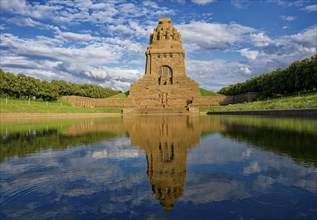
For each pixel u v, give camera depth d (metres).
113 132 30.17
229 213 7.59
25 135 27.41
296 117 52.59
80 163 13.93
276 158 14.03
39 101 114.56
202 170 12.09
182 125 39.78
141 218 7.36
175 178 10.92
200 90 151.00
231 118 58.19
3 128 35.97
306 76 92.00
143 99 131.12
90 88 162.12
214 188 9.62
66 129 34.41
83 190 9.67
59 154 16.53
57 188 9.93
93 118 70.88
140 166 13.09
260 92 120.56
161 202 8.44
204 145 19.17
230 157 14.69
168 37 149.75
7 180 10.98
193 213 7.62
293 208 7.83
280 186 9.65
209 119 56.44
